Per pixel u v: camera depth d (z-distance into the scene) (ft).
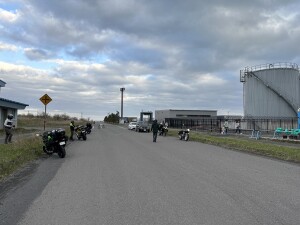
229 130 167.22
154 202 24.27
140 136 120.37
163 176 35.09
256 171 39.11
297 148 67.92
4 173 36.65
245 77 194.59
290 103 176.45
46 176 35.73
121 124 357.00
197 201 24.54
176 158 51.42
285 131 105.09
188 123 229.86
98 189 28.81
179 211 21.88
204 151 63.98
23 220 20.17
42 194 27.12
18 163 44.27
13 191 28.35
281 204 23.68
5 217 20.80
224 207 22.86
